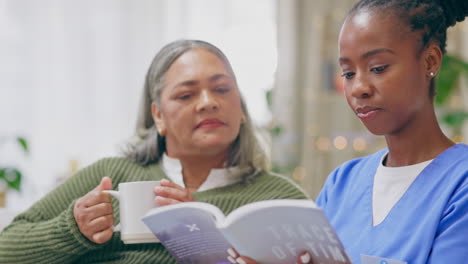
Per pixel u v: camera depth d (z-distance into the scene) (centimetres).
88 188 147
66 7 356
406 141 104
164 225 104
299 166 375
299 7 381
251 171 148
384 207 107
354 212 113
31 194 338
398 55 97
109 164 151
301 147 377
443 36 101
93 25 359
